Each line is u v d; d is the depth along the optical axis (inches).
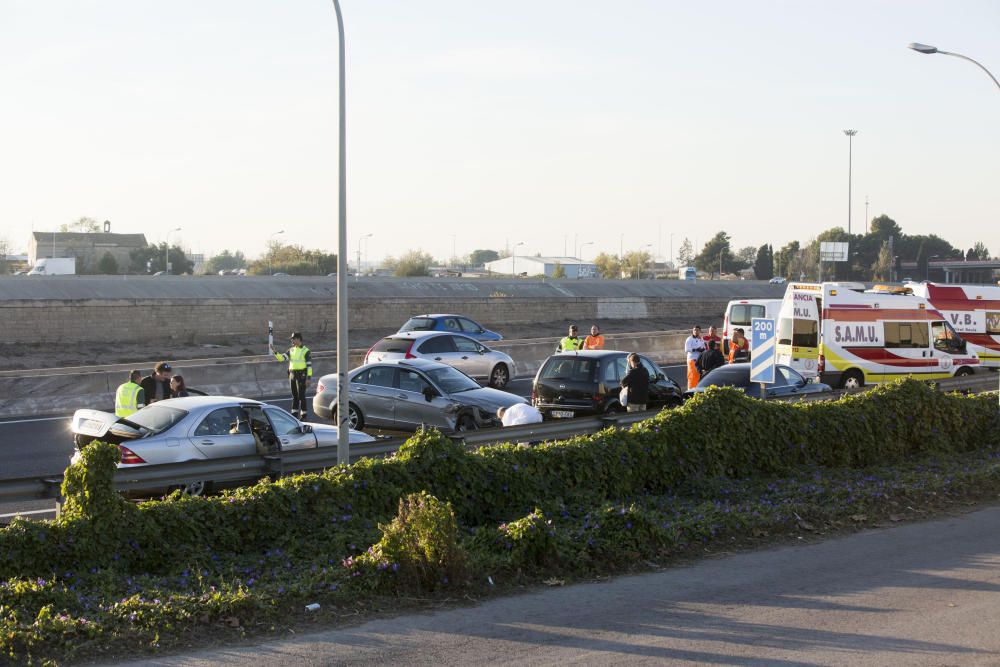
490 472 448.5
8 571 330.0
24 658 274.2
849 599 343.3
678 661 280.4
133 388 649.0
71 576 333.7
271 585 335.0
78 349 2213.3
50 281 2787.9
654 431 517.3
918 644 294.0
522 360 1380.4
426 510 350.6
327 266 5280.5
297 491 398.0
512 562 367.2
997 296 1196.5
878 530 459.2
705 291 4089.6
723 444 539.2
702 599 344.5
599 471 483.8
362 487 410.0
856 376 1026.1
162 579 339.9
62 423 877.2
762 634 304.3
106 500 352.5
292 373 913.5
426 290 3489.2
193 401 550.6
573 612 328.5
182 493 391.9
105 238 6314.0
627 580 371.2
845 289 1021.8
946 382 895.1
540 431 572.7
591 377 772.6
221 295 3019.2
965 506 515.8
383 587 343.3
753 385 790.5
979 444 695.1
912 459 629.0
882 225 6815.9
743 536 437.7
